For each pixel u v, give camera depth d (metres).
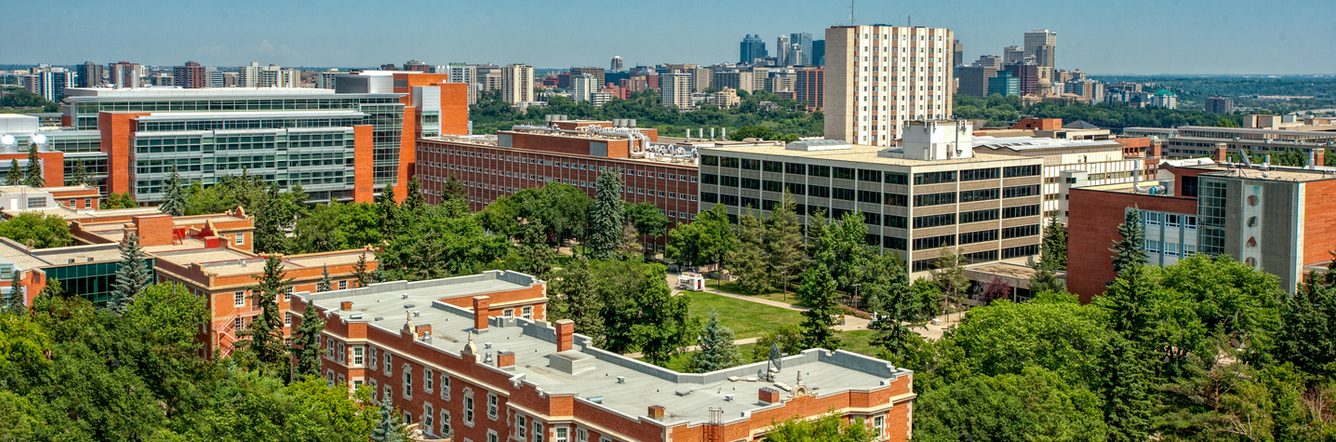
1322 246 181.25
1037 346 132.38
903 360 139.75
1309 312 139.25
